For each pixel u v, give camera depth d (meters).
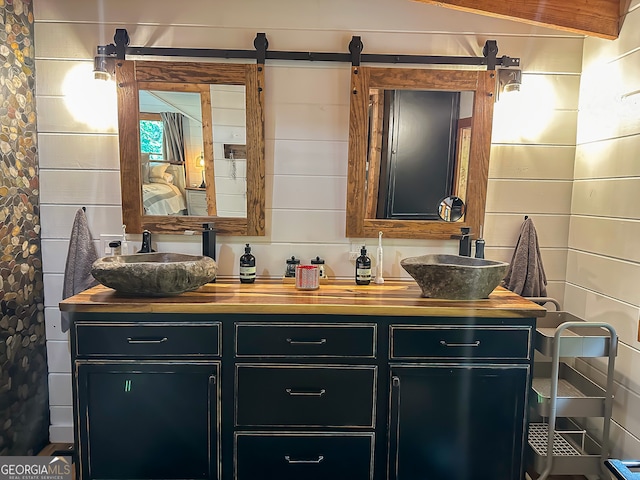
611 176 1.88
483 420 1.74
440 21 2.05
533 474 1.99
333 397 1.72
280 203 2.14
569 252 2.19
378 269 2.10
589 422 2.01
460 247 2.12
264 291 1.89
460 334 1.70
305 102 2.08
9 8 1.84
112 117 2.07
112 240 2.13
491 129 2.09
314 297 1.80
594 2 1.81
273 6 2.03
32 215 2.04
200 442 1.73
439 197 2.12
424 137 2.08
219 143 2.07
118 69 2.00
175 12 2.02
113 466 1.73
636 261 1.73
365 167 2.09
